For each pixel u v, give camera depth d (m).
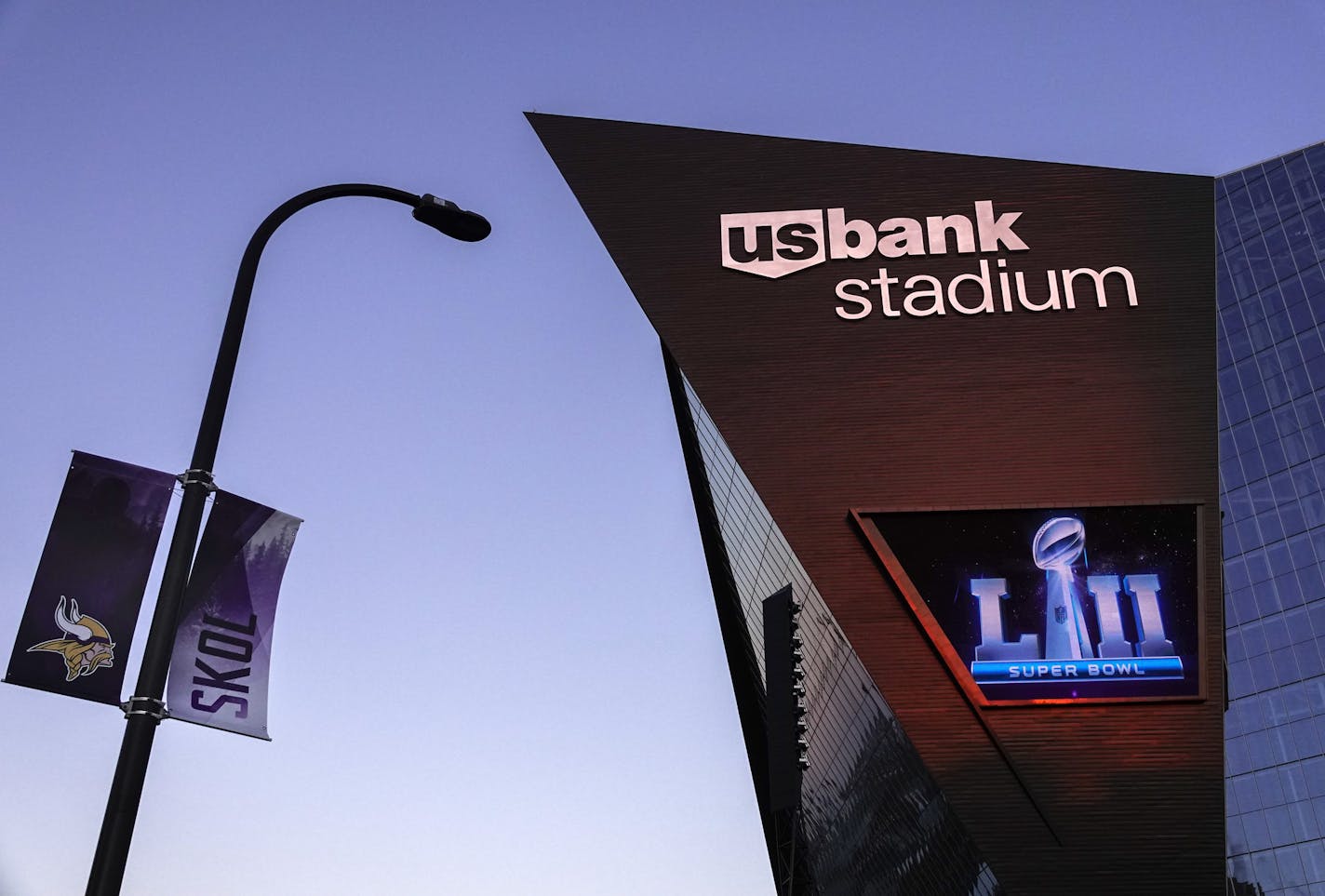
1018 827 68.25
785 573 83.94
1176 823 67.81
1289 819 86.44
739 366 80.56
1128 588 72.81
